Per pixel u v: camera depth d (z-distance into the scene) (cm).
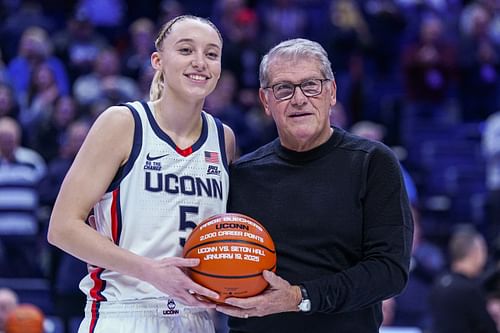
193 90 422
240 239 389
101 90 1172
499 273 799
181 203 426
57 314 826
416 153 1370
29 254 938
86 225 407
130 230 420
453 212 1241
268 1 1495
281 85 427
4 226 937
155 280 389
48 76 1196
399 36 1535
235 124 1134
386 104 1433
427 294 893
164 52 430
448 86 1430
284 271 419
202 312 438
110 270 421
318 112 426
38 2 1541
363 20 1526
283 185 431
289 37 1408
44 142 1105
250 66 1308
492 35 1534
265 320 420
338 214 420
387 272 404
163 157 428
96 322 423
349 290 396
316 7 1545
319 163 431
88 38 1342
